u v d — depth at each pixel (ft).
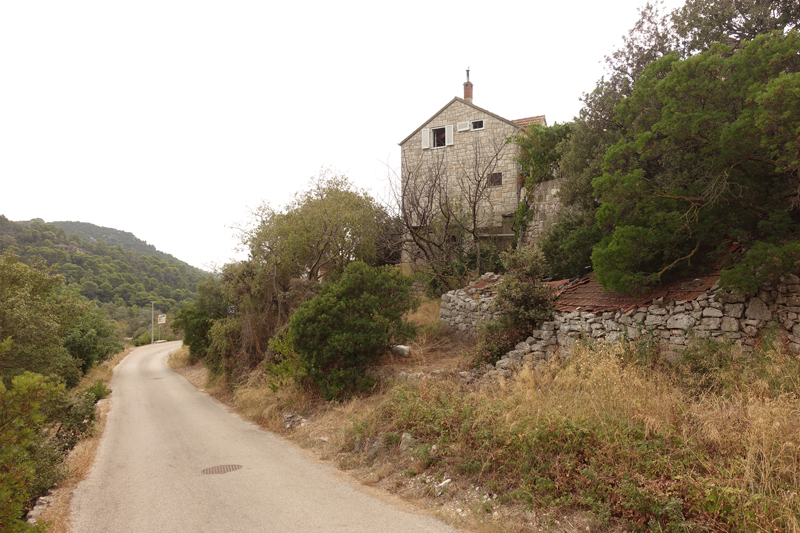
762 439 15.46
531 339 35.70
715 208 28.58
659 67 28.25
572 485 16.75
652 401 20.07
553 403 22.29
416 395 29.37
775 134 22.75
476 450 21.06
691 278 30.01
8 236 379.35
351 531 17.02
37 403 18.08
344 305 40.68
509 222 71.92
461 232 67.46
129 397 71.72
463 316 47.52
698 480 14.30
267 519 18.98
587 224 44.93
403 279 44.27
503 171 75.25
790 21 38.22
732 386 22.15
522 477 18.21
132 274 417.90
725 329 26.76
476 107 79.56
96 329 112.98
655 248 29.71
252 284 64.95
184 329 114.62
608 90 45.01
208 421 46.11
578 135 46.88
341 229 68.23
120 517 20.80
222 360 71.56
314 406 40.37
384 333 39.96
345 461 26.66
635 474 15.34
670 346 28.63
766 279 25.04
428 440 24.17
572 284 39.14
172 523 19.49
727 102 26.13
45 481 25.50
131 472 28.96
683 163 30.96
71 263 372.58
